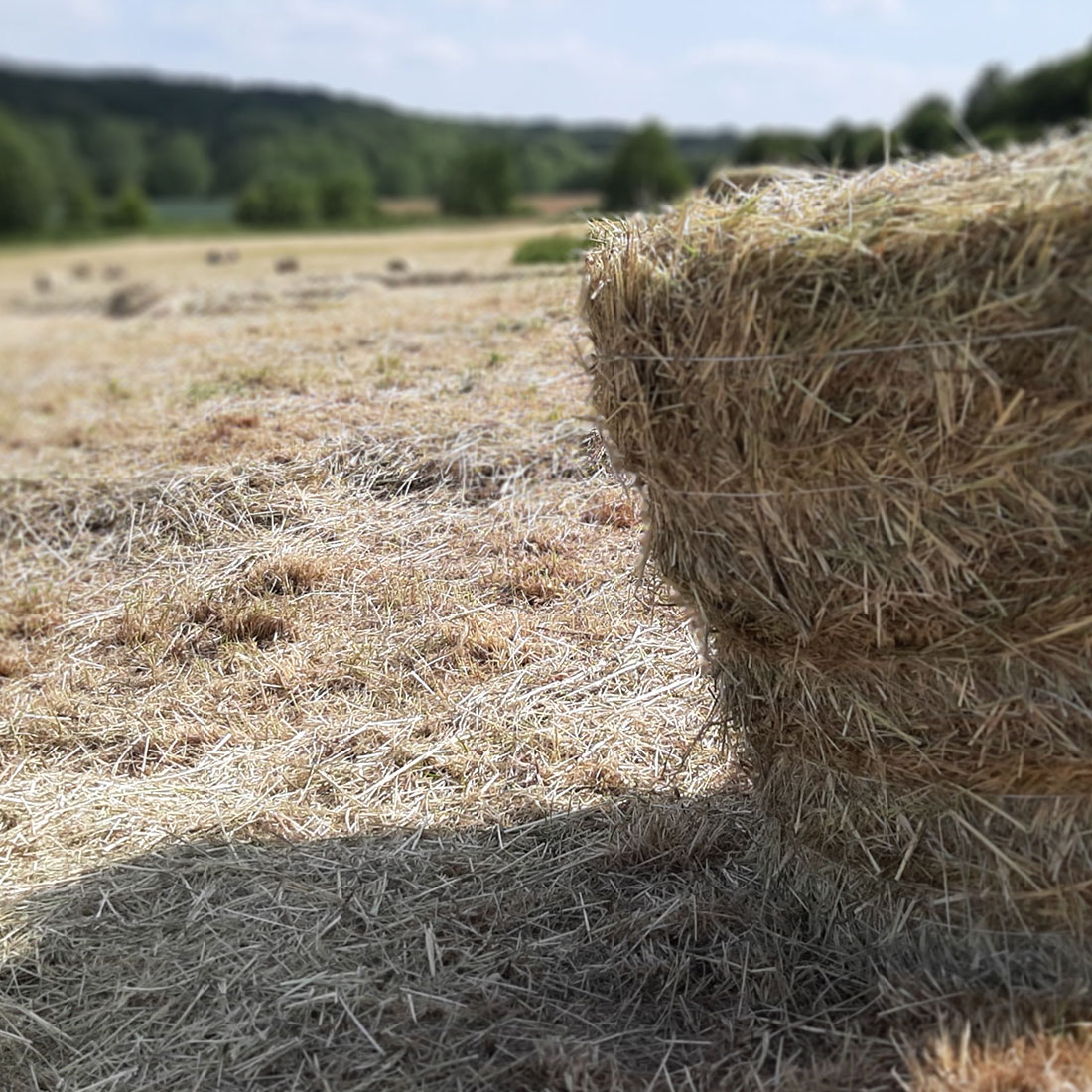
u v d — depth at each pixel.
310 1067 2.73
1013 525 2.40
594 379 3.04
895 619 2.58
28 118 110.44
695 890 3.24
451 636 4.72
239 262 22.53
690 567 2.92
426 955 3.08
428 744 4.13
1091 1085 2.28
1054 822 2.57
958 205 2.31
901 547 2.50
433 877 3.42
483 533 5.45
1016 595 2.45
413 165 105.06
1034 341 2.25
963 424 2.35
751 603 2.81
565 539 5.34
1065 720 2.49
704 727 3.35
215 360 8.61
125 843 3.71
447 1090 2.63
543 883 3.36
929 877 2.74
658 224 2.85
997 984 2.68
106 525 6.09
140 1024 2.91
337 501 5.88
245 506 5.91
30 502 6.33
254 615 5.01
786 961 2.95
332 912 3.28
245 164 111.38
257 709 4.50
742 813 3.59
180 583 5.42
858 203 2.50
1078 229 2.19
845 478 2.49
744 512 2.66
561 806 3.73
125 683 4.80
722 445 2.61
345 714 4.38
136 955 3.16
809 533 2.59
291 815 3.80
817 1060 2.59
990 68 42.44
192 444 6.65
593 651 4.57
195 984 3.04
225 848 3.64
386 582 5.18
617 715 4.17
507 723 4.19
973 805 2.64
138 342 10.85
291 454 6.25
